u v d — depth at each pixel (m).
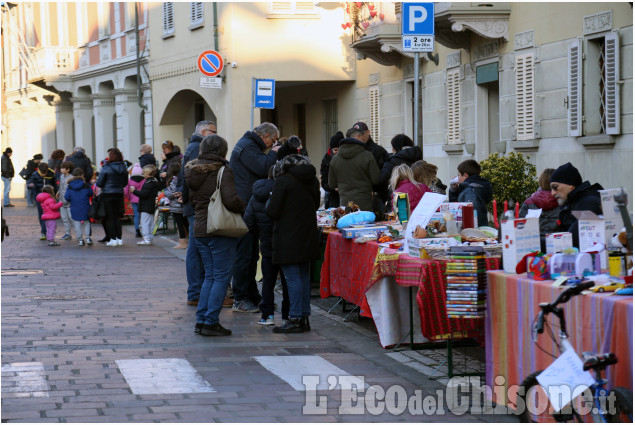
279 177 10.44
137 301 12.69
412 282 8.58
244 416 7.04
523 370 6.87
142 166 22.59
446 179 20.84
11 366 8.71
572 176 8.01
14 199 41.12
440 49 20.80
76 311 11.83
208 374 8.45
